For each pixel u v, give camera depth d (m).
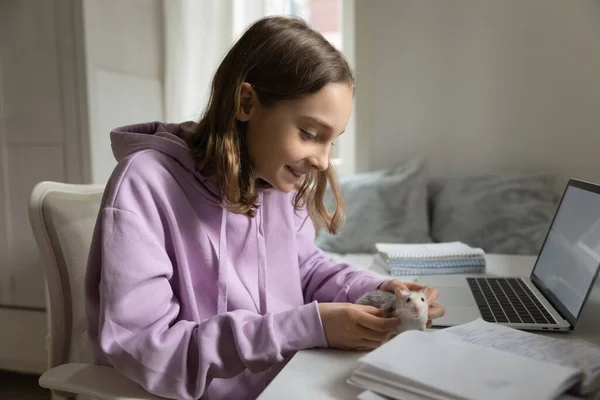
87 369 0.77
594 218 0.95
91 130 1.62
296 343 0.71
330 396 0.57
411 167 2.05
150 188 0.80
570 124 2.02
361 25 2.14
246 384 0.85
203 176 0.87
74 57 1.61
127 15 1.79
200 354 0.69
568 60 2.00
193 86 1.99
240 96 0.80
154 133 0.99
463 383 0.52
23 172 1.70
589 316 0.90
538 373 0.55
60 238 0.91
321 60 0.76
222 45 1.97
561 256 1.05
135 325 0.71
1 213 1.74
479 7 2.06
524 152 2.07
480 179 2.02
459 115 2.12
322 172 1.05
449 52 2.10
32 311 1.74
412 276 1.33
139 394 0.69
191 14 1.97
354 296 0.96
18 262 1.74
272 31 0.81
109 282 0.71
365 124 2.18
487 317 0.88
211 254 0.87
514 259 1.55
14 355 1.78
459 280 1.22
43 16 1.62
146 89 1.92
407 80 2.15
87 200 0.97
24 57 1.66
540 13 2.00
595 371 0.56
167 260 0.77
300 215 1.10
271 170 0.80
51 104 1.65
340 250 1.93
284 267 0.99
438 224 1.99
